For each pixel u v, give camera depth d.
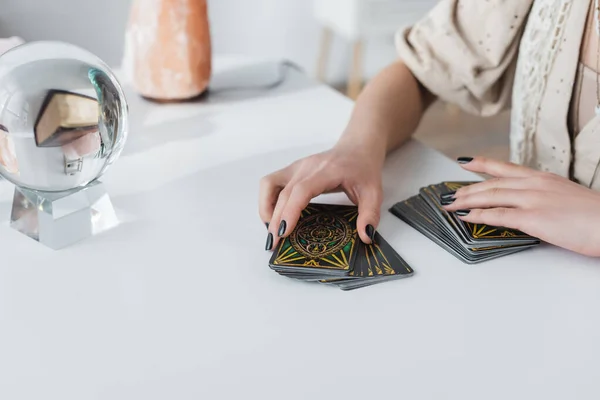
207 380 0.52
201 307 0.60
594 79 0.87
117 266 0.65
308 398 0.50
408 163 0.89
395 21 2.41
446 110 2.60
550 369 0.54
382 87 0.96
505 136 2.43
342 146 0.82
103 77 0.66
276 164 0.87
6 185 0.80
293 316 0.59
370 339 0.56
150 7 0.98
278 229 0.68
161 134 0.94
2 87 0.62
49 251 0.68
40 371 0.53
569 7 0.87
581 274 0.65
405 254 0.68
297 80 1.16
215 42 2.48
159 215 0.74
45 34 2.13
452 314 0.60
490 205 0.71
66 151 0.65
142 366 0.53
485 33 0.97
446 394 0.51
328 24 2.50
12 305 0.60
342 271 0.63
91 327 0.57
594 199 0.69
